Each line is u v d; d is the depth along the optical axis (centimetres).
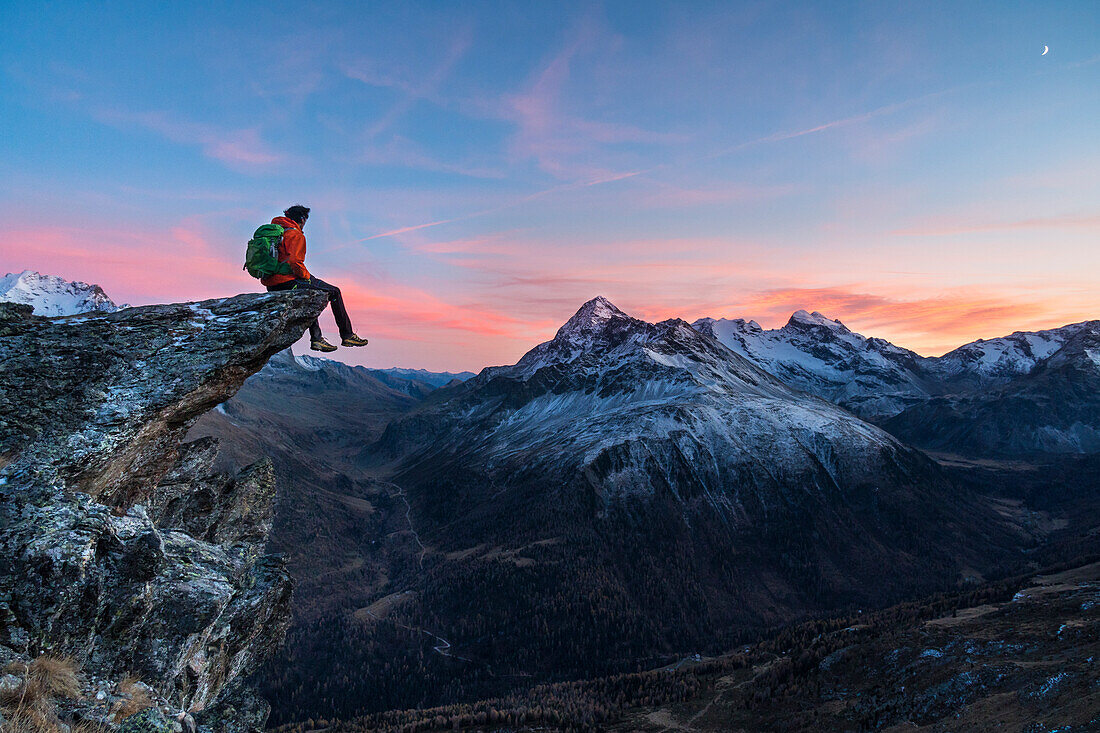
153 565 1423
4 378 1422
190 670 1572
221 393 1656
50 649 1233
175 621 1466
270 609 1959
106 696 1198
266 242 1669
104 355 1512
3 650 1152
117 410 1465
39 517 1305
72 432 1416
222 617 1719
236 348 1580
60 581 1261
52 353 1483
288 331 1705
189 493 2062
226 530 2133
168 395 1514
